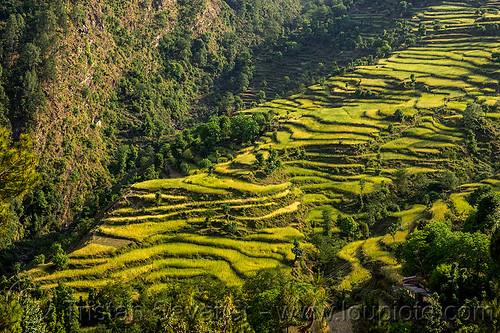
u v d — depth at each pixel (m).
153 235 105.62
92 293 82.69
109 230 106.56
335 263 97.44
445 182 119.56
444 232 65.12
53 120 173.00
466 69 187.12
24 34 179.75
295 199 124.75
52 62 176.62
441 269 54.84
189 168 148.38
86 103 194.00
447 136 145.75
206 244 104.25
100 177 180.88
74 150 177.00
